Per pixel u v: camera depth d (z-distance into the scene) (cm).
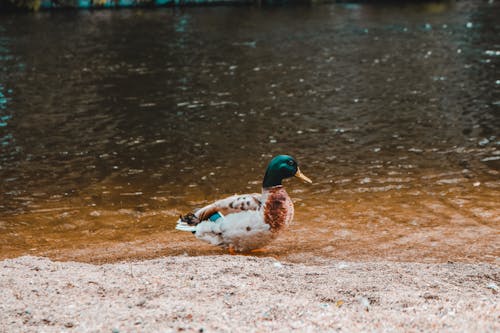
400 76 1847
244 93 1673
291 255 688
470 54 2161
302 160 1109
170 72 1961
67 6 3562
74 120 1435
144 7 3669
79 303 465
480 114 1413
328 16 3228
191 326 410
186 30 2797
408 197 898
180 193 952
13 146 1238
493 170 1022
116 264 599
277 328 406
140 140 1268
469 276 551
